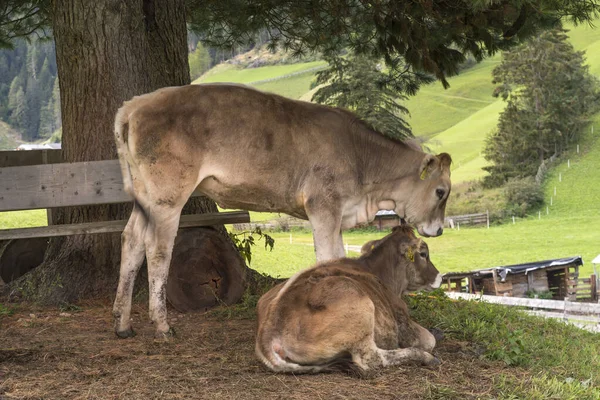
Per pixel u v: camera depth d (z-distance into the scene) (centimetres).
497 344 662
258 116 691
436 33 1000
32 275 893
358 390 511
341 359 545
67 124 891
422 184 768
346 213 745
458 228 5928
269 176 698
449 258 4244
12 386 509
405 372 558
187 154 664
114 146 877
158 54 994
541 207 6531
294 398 491
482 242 4991
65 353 607
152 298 667
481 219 6178
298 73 14250
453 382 548
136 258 675
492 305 985
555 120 7425
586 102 7900
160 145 657
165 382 524
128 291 676
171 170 661
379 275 660
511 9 911
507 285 3109
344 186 728
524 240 5034
